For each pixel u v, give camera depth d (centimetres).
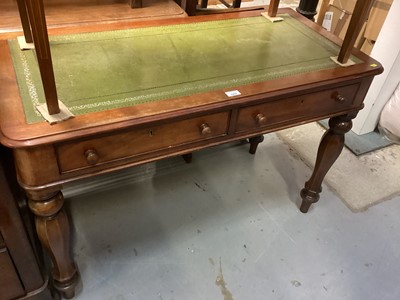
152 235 143
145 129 89
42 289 109
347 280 135
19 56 99
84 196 156
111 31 118
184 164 177
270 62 112
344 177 180
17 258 98
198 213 154
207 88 97
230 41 121
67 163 85
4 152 90
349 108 124
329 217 158
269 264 137
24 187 84
